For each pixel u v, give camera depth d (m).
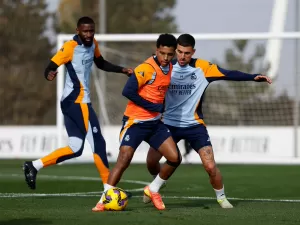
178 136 33.31
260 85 75.69
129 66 74.00
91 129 34.78
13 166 67.50
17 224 26.67
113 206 30.62
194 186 45.69
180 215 29.38
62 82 68.94
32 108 106.62
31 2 116.00
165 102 33.06
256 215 29.75
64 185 46.53
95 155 34.78
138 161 74.38
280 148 74.06
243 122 76.06
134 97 30.42
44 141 81.50
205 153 32.66
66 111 34.91
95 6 122.25
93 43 35.03
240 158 73.06
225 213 30.42
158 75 30.47
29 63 112.31
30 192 41.47
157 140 31.55
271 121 76.00
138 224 26.70
